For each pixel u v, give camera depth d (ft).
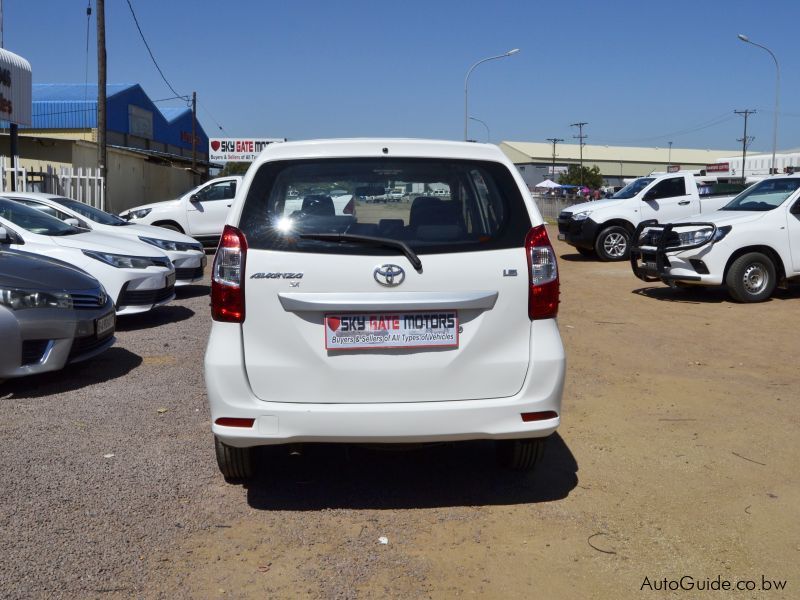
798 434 17.54
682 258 36.24
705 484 14.75
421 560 11.85
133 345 26.84
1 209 30.68
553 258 13.03
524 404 12.75
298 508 13.66
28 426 17.74
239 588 10.96
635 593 10.96
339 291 12.37
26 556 11.66
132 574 11.27
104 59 68.59
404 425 12.45
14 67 61.52
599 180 315.17
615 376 22.74
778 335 28.66
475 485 14.78
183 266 37.88
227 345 12.51
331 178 13.05
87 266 28.76
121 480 14.66
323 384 12.48
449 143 13.48
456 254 12.62
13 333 19.54
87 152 82.79
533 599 10.78
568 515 13.44
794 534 12.69
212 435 17.30
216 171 198.90
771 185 38.37
